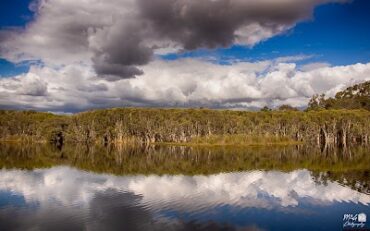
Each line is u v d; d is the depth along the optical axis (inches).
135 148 5634.8
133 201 1520.7
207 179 2150.6
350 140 6756.9
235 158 3681.1
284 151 4687.5
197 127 7111.2
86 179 2160.4
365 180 2054.6
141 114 7514.8
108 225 1187.3
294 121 7066.9
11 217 1294.3
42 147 5802.2
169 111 7677.2
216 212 1331.2
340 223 1209.4
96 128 7455.7
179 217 1268.5
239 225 1178.6
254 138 6609.3
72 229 1158.3
